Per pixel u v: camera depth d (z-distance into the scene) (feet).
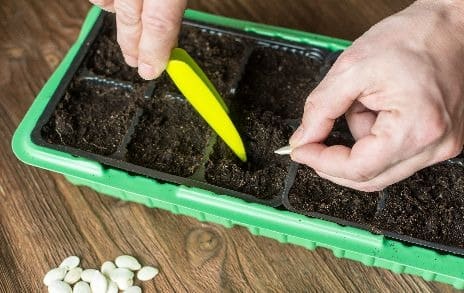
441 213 1.89
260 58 2.14
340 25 2.29
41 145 2.00
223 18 2.18
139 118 2.05
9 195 2.10
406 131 1.63
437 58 1.66
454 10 1.70
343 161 1.71
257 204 1.90
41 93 2.08
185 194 1.93
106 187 2.01
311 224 1.87
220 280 1.97
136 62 1.80
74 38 2.33
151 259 2.00
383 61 1.66
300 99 2.08
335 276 1.96
